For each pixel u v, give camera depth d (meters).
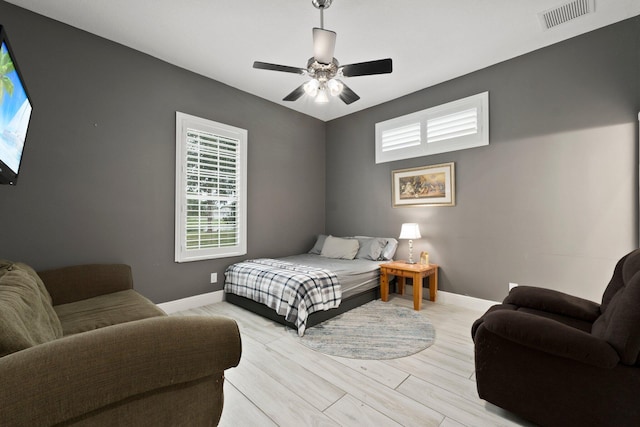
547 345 1.32
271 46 2.85
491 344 1.55
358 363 2.12
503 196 3.14
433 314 3.13
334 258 4.12
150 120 3.00
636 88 2.43
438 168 3.64
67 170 2.50
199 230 3.35
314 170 4.86
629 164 2.45
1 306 0.98
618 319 1.24
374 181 4.36
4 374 0.77
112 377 0.91
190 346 1.06
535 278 2.93
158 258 3.06
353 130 4.65
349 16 2.41
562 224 2.78
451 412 1.60
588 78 2.65
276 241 4.26
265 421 1.53
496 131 3.19
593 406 1.27
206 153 3.43
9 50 1.28
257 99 4.02
